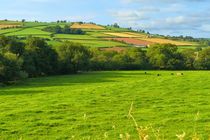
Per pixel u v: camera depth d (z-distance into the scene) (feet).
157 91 175.63
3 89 235.81
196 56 497.87
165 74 360.89
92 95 169.99
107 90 183.32
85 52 465.06
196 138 20.90
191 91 173.68
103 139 92.99
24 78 316.19
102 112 130.31
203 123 109.29
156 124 109.81
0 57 303.68
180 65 491.72
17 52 374.02
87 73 418.51
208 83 194.80
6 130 106.32
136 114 125.70
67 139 97.19
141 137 18.75
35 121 117.29
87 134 100.27
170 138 93.50
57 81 299.99
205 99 152.76
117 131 101.55
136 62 492.95
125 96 164.35
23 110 134.62
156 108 135.85
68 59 423.23
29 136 100.68
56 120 118.11
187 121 112.57
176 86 187.93
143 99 155.84
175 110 130.41
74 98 163.12
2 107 144.56
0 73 290.97
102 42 655.35
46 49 398.42
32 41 394.93
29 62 363.76
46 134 102.22
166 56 497.05
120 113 127.75
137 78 319.68
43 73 386.11
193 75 233.14
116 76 351.67
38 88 236.22
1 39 379.14
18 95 191.83
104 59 483.92
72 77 349.20
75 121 116.57
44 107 140.77
